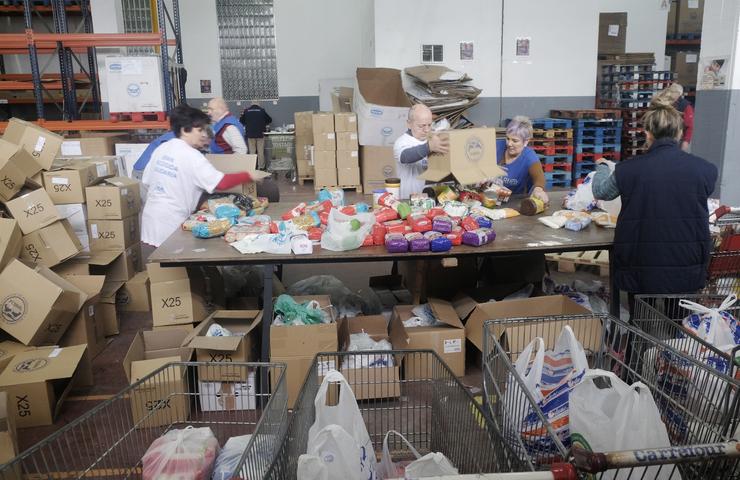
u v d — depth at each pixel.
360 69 7.29
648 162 2.56
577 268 4.63
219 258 2.61
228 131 5.15
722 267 3.07
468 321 3.01
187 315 3.10
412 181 3.80
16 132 3.77
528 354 1.92
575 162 8.55
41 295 2.91
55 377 2.66
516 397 1.80
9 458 2.11
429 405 2.64
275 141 10.45
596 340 2.34
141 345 2.84
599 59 9.16
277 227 2.90
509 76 8.08
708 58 5.08
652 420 1.51
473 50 7.90
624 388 1.54
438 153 3.30
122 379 3.19
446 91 7.39
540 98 8.23
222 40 11.20
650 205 2.55
